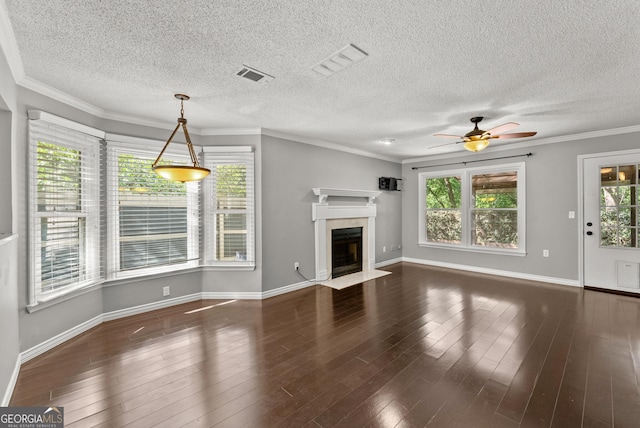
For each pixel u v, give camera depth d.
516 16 1.61
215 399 1.84
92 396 1.87
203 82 2.42
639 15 1.58
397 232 6.27
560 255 4.41
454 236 5.64
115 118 3.12
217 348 2.51
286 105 2.98
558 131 4.06
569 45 1.89
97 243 2.97
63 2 1.46
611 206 4.00
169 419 1.67
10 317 2.00
